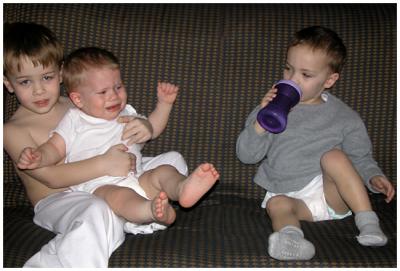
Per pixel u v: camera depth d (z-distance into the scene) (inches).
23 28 63.7
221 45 71.9
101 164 63.1
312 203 65.4
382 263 52.7
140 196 58.9
